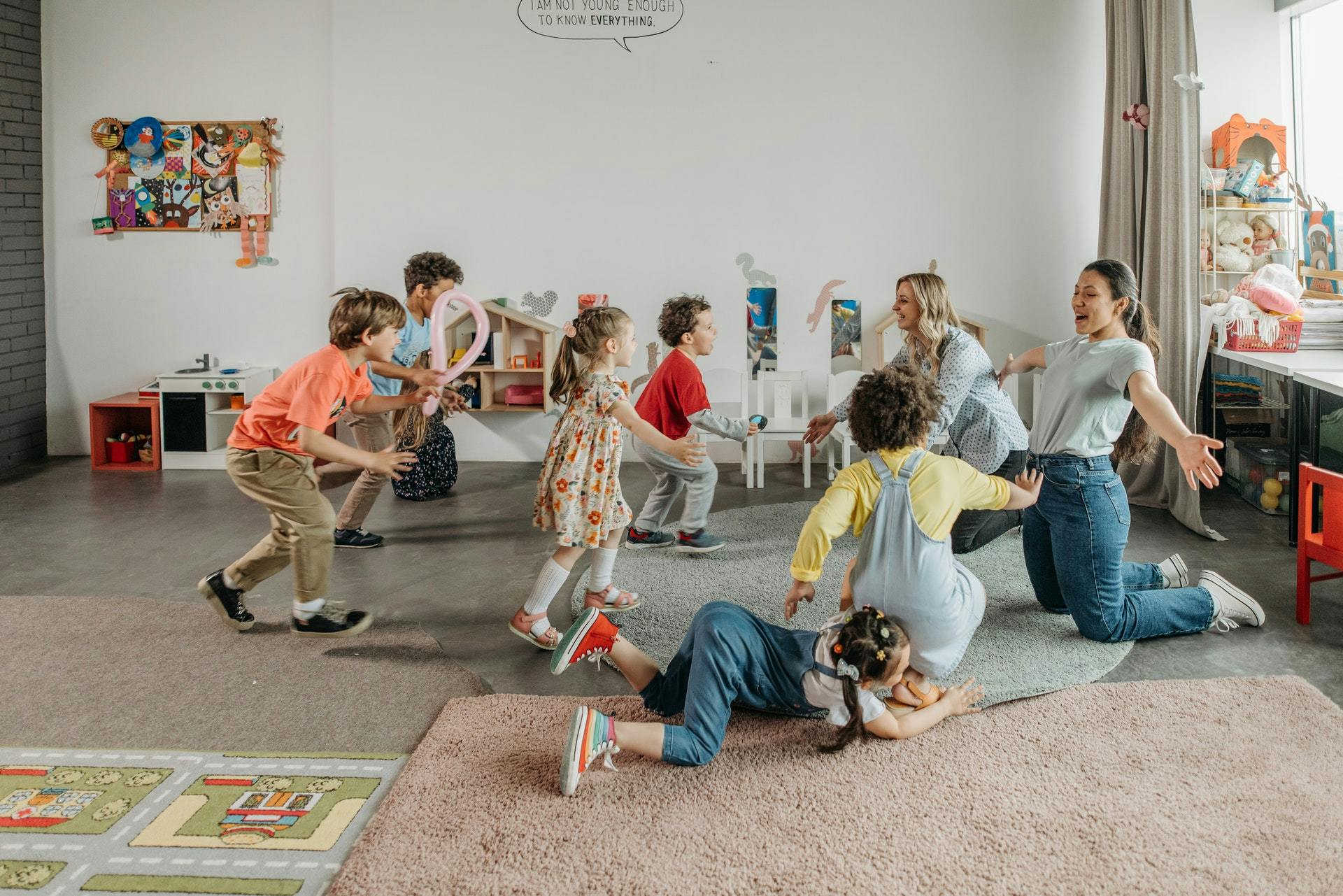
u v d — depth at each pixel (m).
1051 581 3.18
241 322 5.82
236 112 5.69
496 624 3.23
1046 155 5.43
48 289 5.85
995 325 5.55
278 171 5.71
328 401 2.84
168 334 5.86
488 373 5.57
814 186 5.50
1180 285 4.41
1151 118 4.60
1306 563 3.11
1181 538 4.11
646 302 5.61
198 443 5.56
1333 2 4.62
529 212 5.57
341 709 2.60
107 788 2.19
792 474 5.46
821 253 5.55
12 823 2.05
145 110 5.71
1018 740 2.39
